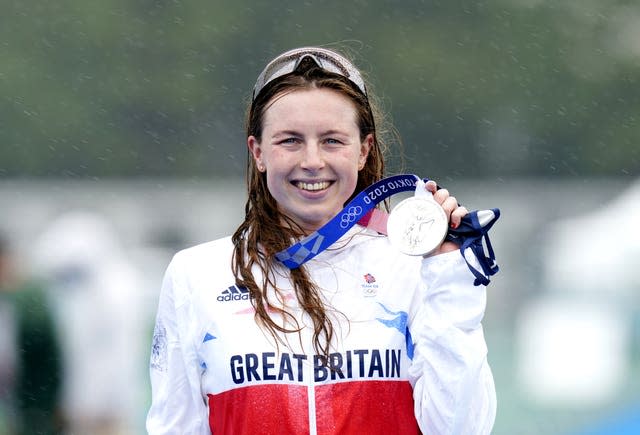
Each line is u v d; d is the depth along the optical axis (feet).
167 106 287.07
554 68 303.89
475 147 293.84
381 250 35.55
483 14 306.14
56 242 93.71
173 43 293.84
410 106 295.07
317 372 33.96
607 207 174.29
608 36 310.65
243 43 295.89
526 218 184.96
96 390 87.76
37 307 86.38
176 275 35.96
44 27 292.81
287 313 34.47
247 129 36.35
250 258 35.12
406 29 303.68
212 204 187.62
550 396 100.42
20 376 86.58
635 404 99.35
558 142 295.69
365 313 34.63
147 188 198.39
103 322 88.02
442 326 33.14
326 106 34.40
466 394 32.91
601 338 105.19
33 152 283.59
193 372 35.22
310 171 34.37
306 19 302.86
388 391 34.17
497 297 153.99
